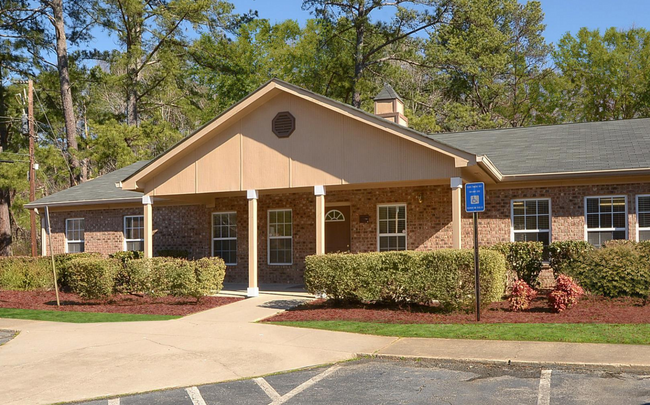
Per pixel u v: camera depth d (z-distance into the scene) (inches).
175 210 874.8
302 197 799.7
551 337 396.2
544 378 315.6
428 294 502.3
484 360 351.3
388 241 742.5
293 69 1754.4
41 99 1478.8
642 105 1632.6
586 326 426.6
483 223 693.3
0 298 708.7
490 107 1674.5
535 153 710.5
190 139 669.9
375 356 377.1
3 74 1437.0
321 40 1662.2
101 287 629.3
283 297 651.5
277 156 649.0
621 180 637.3
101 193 918.4
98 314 579.8
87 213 933.2
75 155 1290.6
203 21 1416.1
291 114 645.3
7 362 389.1
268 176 651.5
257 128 660.1
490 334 414.3
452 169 576.7
